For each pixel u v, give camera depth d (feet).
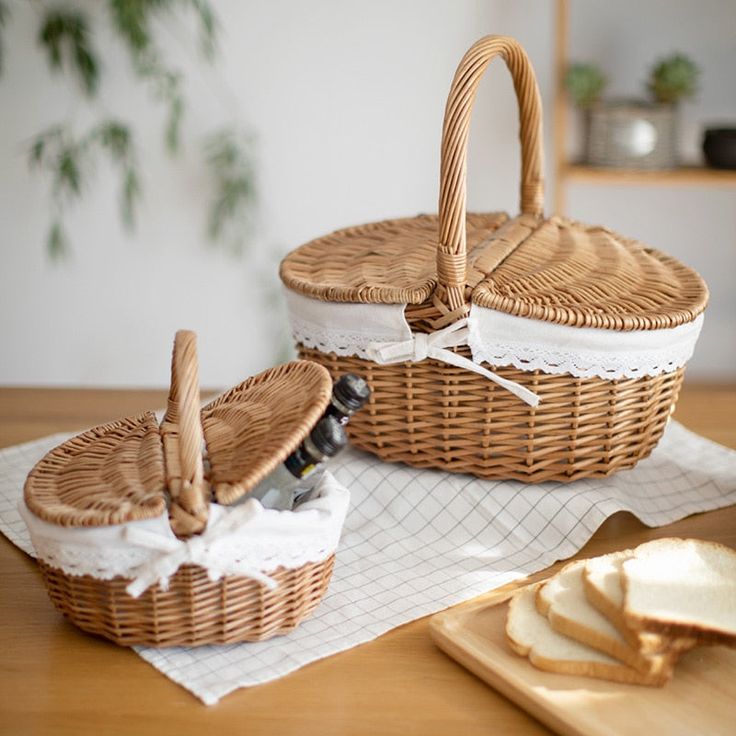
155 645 2.77
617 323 3.32
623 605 2.64
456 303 3.38
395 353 3.46
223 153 7.51
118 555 2.62
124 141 7.54
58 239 7.77
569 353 3.36
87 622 2.81
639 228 7.43
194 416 2.64
